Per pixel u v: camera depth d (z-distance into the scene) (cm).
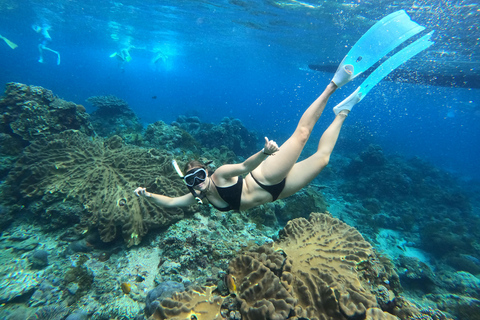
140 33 3000
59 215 526
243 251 401
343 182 1700
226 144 1711
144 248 488
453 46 1409
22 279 423
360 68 251
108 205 529
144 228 503
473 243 1089
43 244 499
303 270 324
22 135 804
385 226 1217
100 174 604
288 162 236
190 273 427
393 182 1538
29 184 573
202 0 1616
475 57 1503
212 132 1709
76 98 3884
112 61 9456
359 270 366
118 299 395
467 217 1372
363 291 297
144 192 291
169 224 523
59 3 2156
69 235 511
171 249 460
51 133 891
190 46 3516
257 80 9125
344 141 3066
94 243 502
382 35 262
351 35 1778
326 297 274
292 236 409
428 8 1096
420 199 1527
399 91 3403
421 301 694
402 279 800
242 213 683
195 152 1248
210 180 264
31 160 625
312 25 1761
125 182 593
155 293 359
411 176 1766
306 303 280
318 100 252
